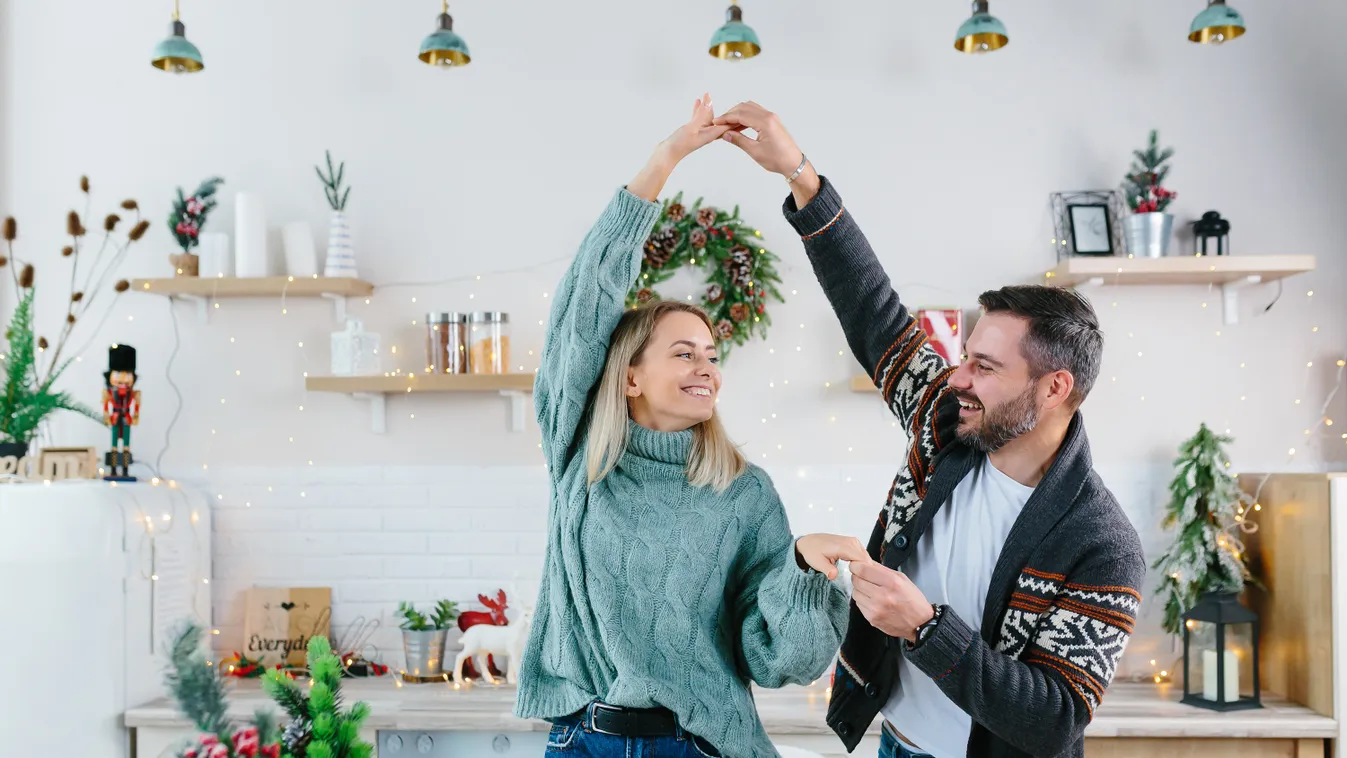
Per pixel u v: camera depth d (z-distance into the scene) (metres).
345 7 3.36
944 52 3.26
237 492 3.31
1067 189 3.22
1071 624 1.34
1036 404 1.38
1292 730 2.62
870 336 1.69
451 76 3.33
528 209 3.31
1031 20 3.25
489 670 3.17
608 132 3.31
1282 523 2.88
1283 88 3.21
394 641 3.27
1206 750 2.68
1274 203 3.19
